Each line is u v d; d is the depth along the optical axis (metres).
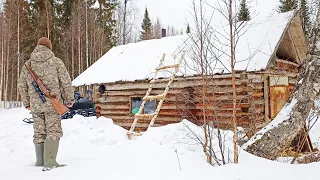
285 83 9.74
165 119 9.56
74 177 3.63
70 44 31.44
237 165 3.80
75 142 6.93
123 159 4.45
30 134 9.02
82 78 11.77
